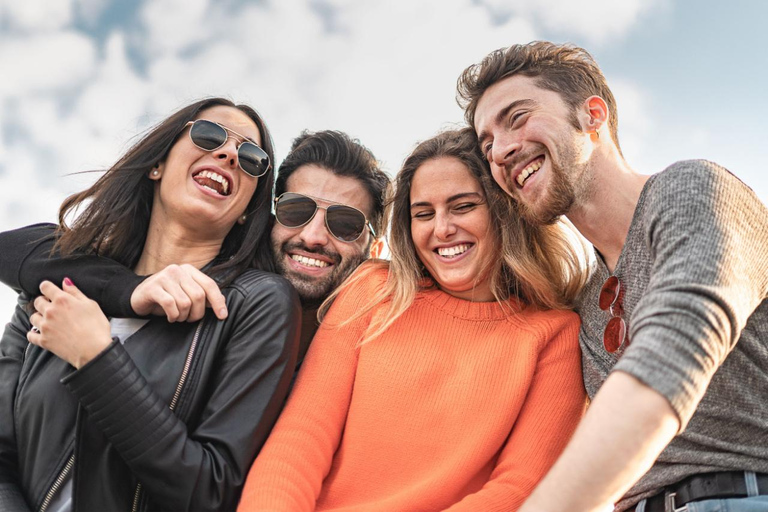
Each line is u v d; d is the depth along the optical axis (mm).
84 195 2977
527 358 2637
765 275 1952
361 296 2939
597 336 2611
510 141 2711
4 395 2674
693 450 2141
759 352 2084
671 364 1599
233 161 2949
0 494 2439
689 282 1703
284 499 2223
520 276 2834
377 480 2469
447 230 2846
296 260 3389
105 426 2252
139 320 2668
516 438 2539
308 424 2500
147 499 2361
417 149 3014
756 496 2006
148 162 2965
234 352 2547
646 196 2289
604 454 1589
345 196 3434
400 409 2584
